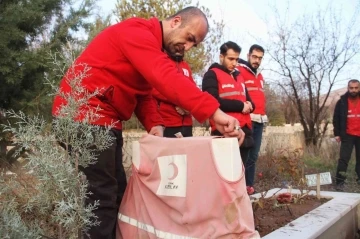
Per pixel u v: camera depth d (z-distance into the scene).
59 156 1.66
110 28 2.12
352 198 4.47
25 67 5.77
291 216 3.73
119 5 12.88
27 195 1.92
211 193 1.68
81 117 1.95
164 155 1.93
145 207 2.04
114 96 2.11
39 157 1.62
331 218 3.54
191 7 2.26
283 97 14.67
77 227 1.68
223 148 1.67
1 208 1.70
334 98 13.24
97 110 1.94
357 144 7.36
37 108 5.88
